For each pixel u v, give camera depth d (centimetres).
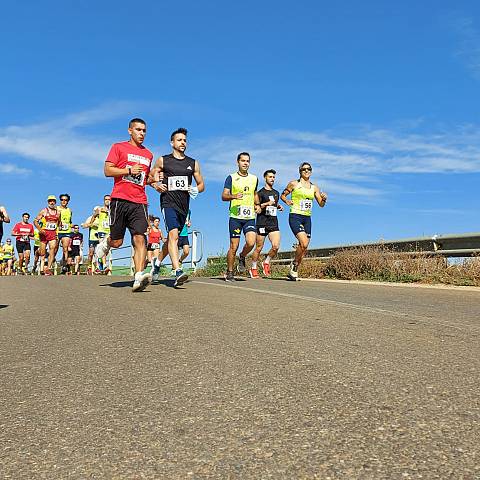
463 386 267
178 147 823
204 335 407
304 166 1123
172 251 812
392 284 951
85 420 231
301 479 170
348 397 250
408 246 1206
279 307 560
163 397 258
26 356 358
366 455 186
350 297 680
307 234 1128
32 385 288
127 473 179
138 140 761
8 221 1334
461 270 991
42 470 184
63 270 1977
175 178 816
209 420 225
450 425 213
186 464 184
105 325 469
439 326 441
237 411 235
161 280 972
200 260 1622
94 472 181
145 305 595
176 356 342
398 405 238
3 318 534
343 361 319
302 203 1123
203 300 630
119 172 743
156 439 206
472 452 187
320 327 436
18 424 229
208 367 311
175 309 555
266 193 1274
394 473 172
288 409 235
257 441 201
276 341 379
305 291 772
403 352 343
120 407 246
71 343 395
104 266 1983
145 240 762
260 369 303
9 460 193
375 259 1136
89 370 316
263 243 1283
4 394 273
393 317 491
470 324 454
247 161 1118
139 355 349
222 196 1101
